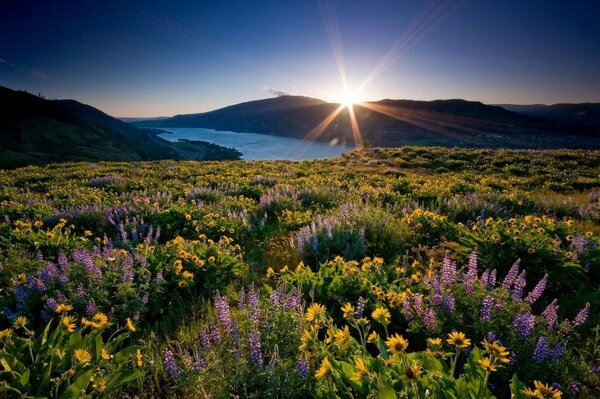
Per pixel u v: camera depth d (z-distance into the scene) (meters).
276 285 5.47
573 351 3.65
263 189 14.64
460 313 3.86
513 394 2.46
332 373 2.68
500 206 10.80
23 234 6.93
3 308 4.15
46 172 23.62
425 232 7.92
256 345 3.12
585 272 5.66
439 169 23.58
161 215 9.18
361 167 25.38
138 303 4.40
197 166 26.81
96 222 9.43
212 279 5.54
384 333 4.03
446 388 2.43
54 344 3.34
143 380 3.28
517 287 4.08
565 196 14.00
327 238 7.00
